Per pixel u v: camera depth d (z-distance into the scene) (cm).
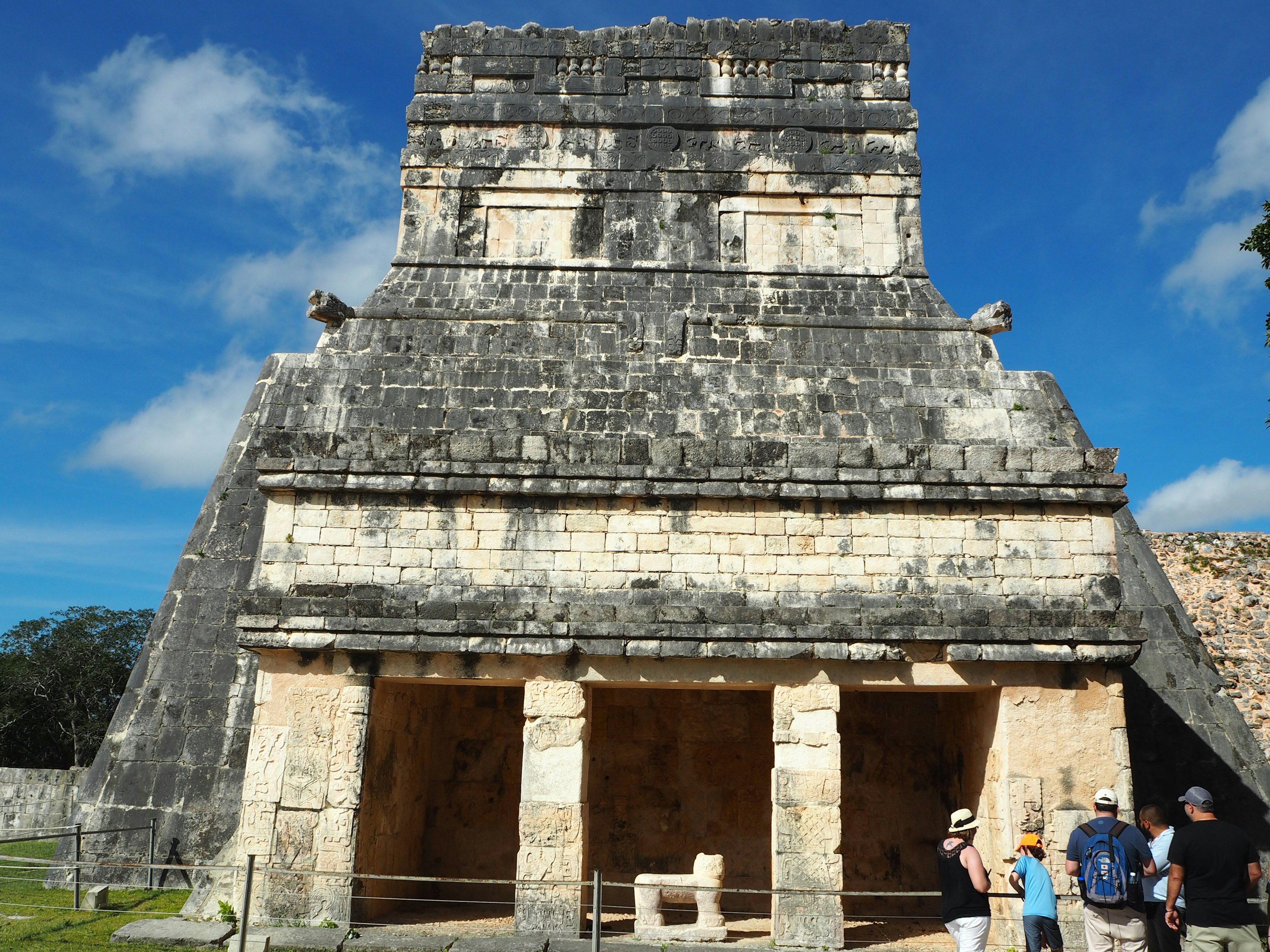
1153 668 1684
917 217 1920
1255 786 1590
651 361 1736
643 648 1229
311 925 1186
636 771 1612
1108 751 1230
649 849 1575
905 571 1285
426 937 1138
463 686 1680
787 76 1992
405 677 1263
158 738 1608
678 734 1627
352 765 1240
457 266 1881
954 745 1502
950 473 1301
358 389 1678
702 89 1983
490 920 1315
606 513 1309
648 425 1611
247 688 1630
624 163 1939
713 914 1222
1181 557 2548
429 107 1970
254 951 1046
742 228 1911
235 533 1772
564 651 1230
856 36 2016
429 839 1599
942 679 1241
